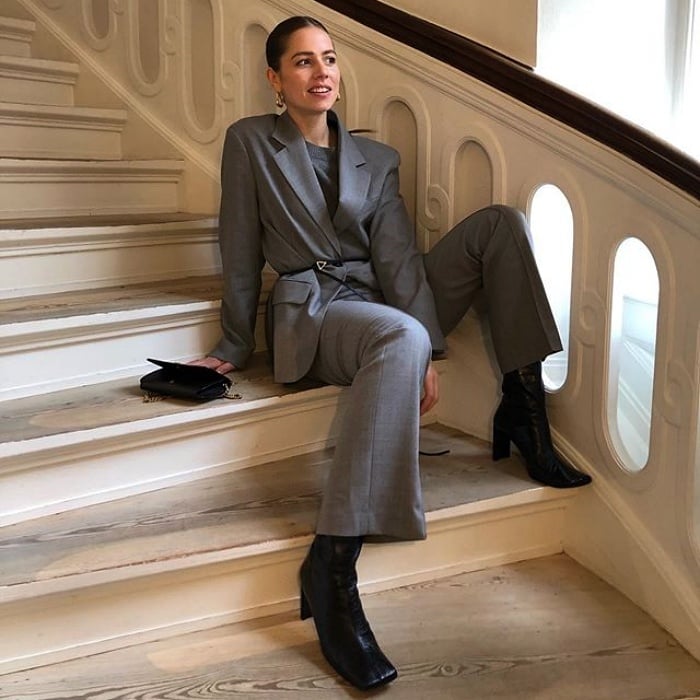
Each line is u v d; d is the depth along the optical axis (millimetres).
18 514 1514
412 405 1513
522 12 1744
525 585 1699
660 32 1945
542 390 1768
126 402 1684
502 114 1765
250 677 1391
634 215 1572
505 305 1751
